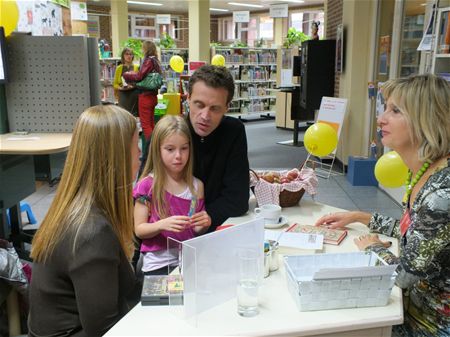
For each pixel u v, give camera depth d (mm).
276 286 1329
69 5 4793
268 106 12711
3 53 2723
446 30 3307
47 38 2875
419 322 1398
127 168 1291
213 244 1216
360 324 1144
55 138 2678
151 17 18250
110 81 8617
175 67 8242
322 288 1184
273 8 12148
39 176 3066
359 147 5984
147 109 6559
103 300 1187
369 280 1199
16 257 2137
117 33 11812
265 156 7164
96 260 1173
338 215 1813
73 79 2928
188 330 1117
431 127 1338
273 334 1104
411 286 1407
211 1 14695
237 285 1237
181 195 1842
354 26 5723
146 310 1216
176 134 1763
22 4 3322
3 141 2539
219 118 1871
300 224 1853
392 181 2221
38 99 2965
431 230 1272
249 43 18859
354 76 5855
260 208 1857
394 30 4793
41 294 1258
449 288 1323
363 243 1570
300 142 8445
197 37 9523
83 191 1242
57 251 1195
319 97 6859
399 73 4820
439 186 1288
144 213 1810
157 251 1786
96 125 1245
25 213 4082
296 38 10633
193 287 1162
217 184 1989
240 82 11664
